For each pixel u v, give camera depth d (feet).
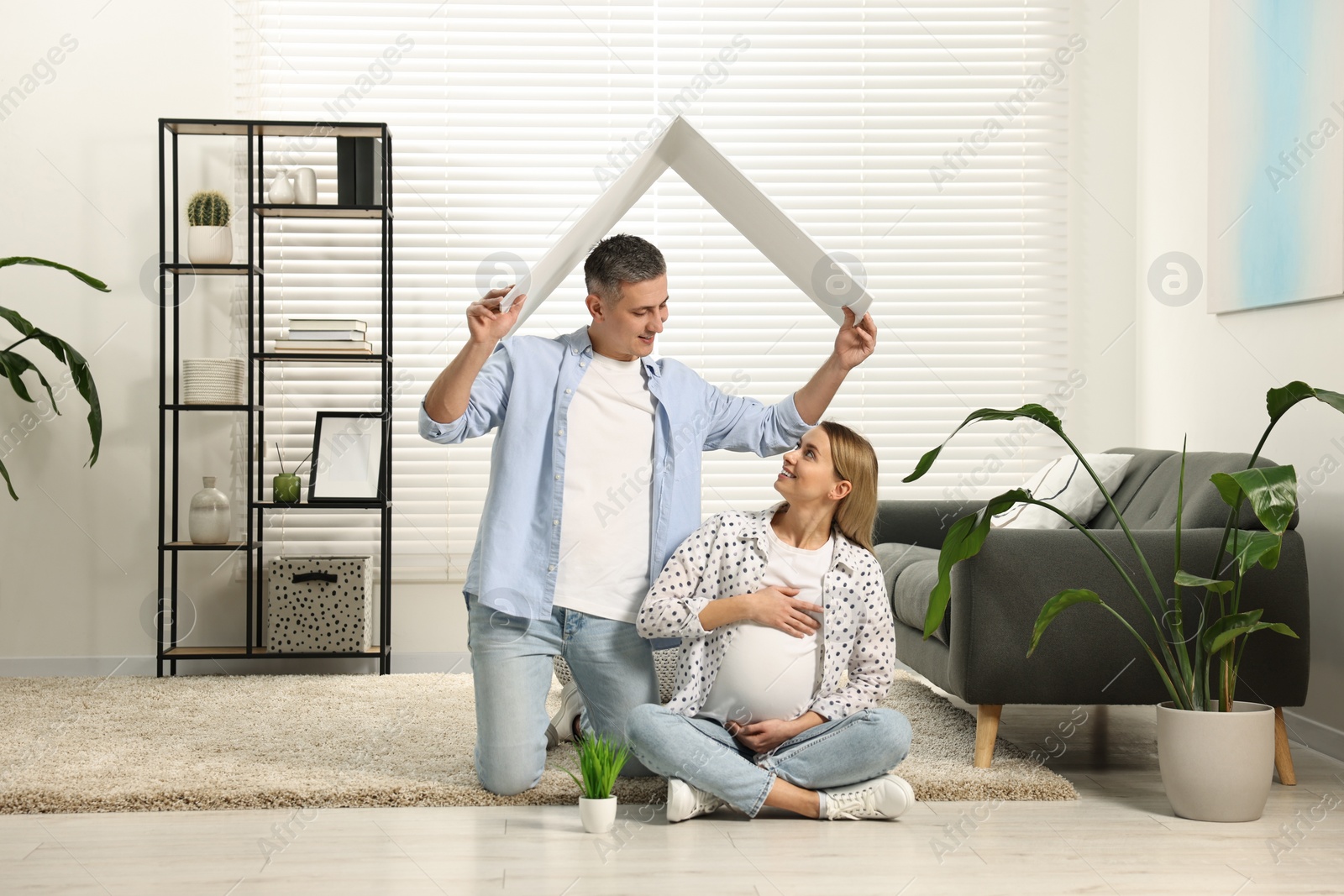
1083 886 5.79
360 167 12.21
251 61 12.83
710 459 13.19
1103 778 8.12
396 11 12.97
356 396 12.86
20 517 12.46
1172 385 12.27
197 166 12.69
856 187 13.26
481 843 6.46
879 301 13.28
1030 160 13.37
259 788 7.30
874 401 13.26
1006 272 13.32
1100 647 8.01
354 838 6.55
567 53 13.11
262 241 12.71
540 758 7.40
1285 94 9.73
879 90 13.32
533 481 7.44
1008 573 8.02
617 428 7.54
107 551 12.54
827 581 7.26
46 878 5.84
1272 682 7.96
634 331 7.38
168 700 10.46
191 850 6.33
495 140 13.05
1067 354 13.35
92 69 12.57
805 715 7.11
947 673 8.73
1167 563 8.05
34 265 12.45
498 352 7.70
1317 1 9.22
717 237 13.23
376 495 12.14
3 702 10.36
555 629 7.46
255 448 12.76
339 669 12.78
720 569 7.36
